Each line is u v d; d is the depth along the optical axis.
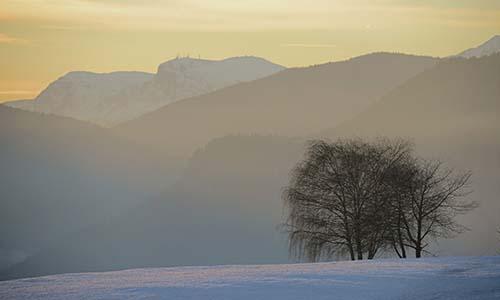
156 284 85.81
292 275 90.31
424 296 72.88
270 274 92.44
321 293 76.69
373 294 75.56
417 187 131.62
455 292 73.81
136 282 89.31
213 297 75.62
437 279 82.75
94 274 102.19
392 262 102.50
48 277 100.94
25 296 81.12
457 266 93.25
